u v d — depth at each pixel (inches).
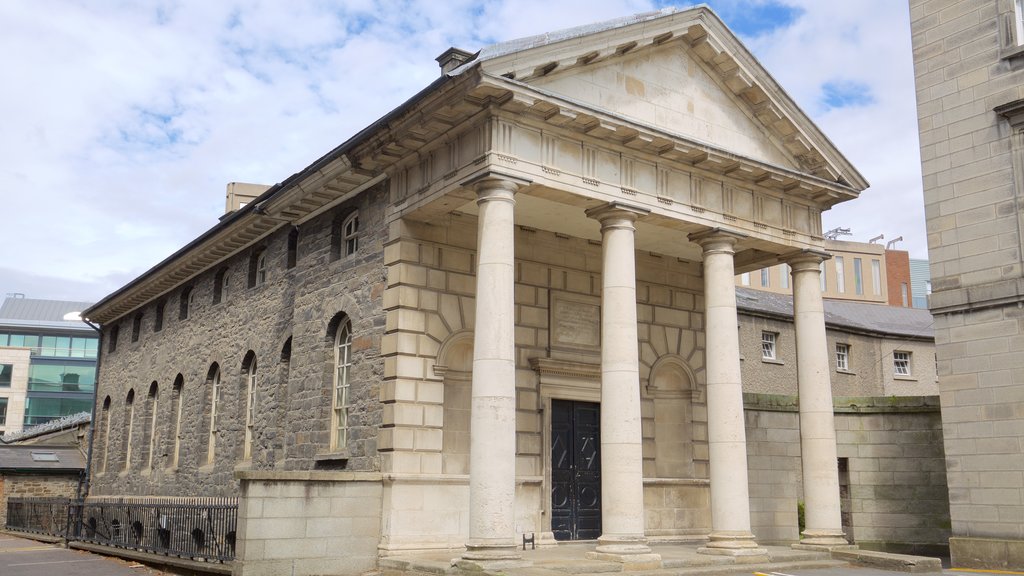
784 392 1507.1
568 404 897.5
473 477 644.1
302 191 888.9
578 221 864.3
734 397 783.7
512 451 649.6
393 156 784.3
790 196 886.4
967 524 812.6
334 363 884.0
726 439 773.9
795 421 1078.4
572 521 872.9
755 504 1025.5
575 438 894.4
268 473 687.1
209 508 803.4
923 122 894.4
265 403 1018.7
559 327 889.5
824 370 868.0
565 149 731.4
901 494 1001.5
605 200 742.5
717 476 771.4
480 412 650.2
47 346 3622.0
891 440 1015.6
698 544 897.5
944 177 871.1
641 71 797.9
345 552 712.4
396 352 766.5
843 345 1630.2
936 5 897.5
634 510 687.7
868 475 1021.8
